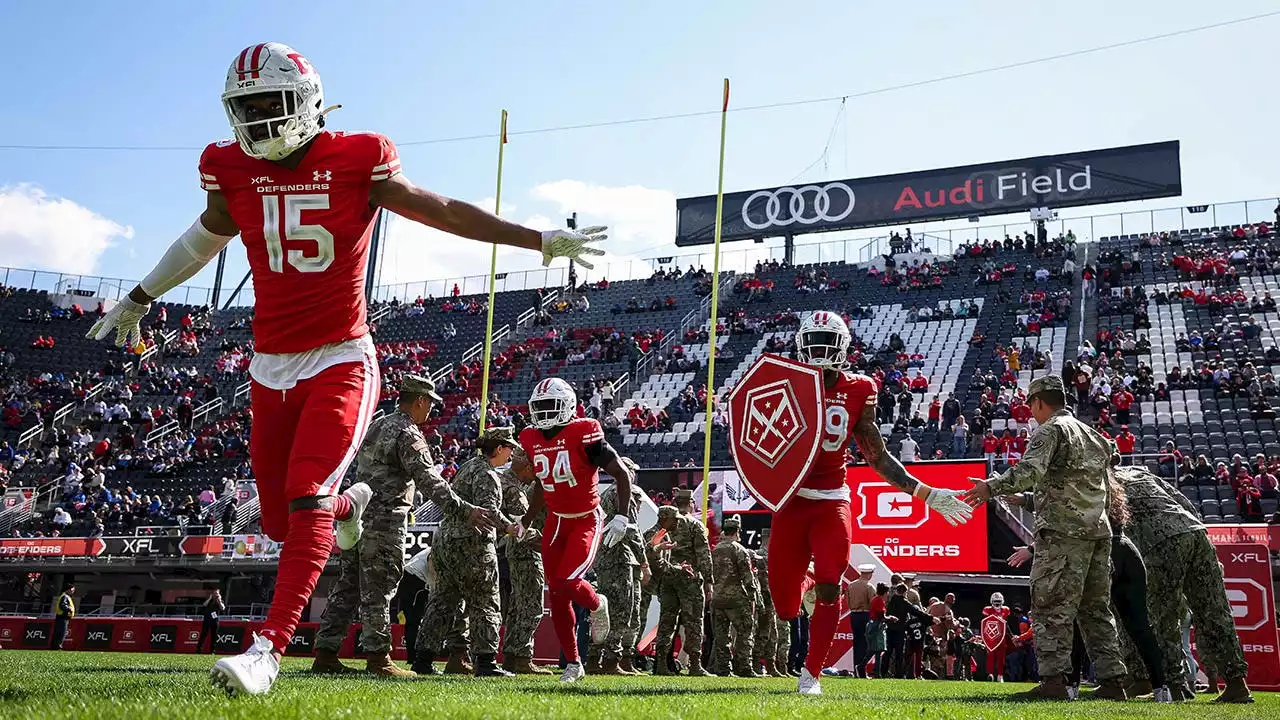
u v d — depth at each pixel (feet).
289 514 12.71
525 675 25.30
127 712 9.16
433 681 18.62
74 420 118.01
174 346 136.05
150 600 94.89
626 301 138.62
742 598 34.88
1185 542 24.79
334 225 13.29
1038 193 128.26
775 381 19.84
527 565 27.73
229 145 13.69
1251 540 42.34
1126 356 98.32
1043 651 20.79
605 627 24.94
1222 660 24.34
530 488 27.78
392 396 117.60
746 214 142.00
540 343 128.88
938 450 83.97
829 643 18.74
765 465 19.63
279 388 13.37
